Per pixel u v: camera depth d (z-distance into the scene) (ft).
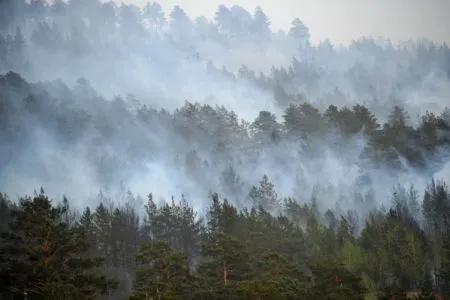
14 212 219.20
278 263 219.61
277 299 185.98
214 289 203.62
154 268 201.98
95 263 215.92
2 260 210.18
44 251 208.85
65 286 189.78
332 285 222.48
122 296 288.71
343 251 321.93
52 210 222.89
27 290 195.93
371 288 293.02
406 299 240.32
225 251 217.56
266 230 294.05
